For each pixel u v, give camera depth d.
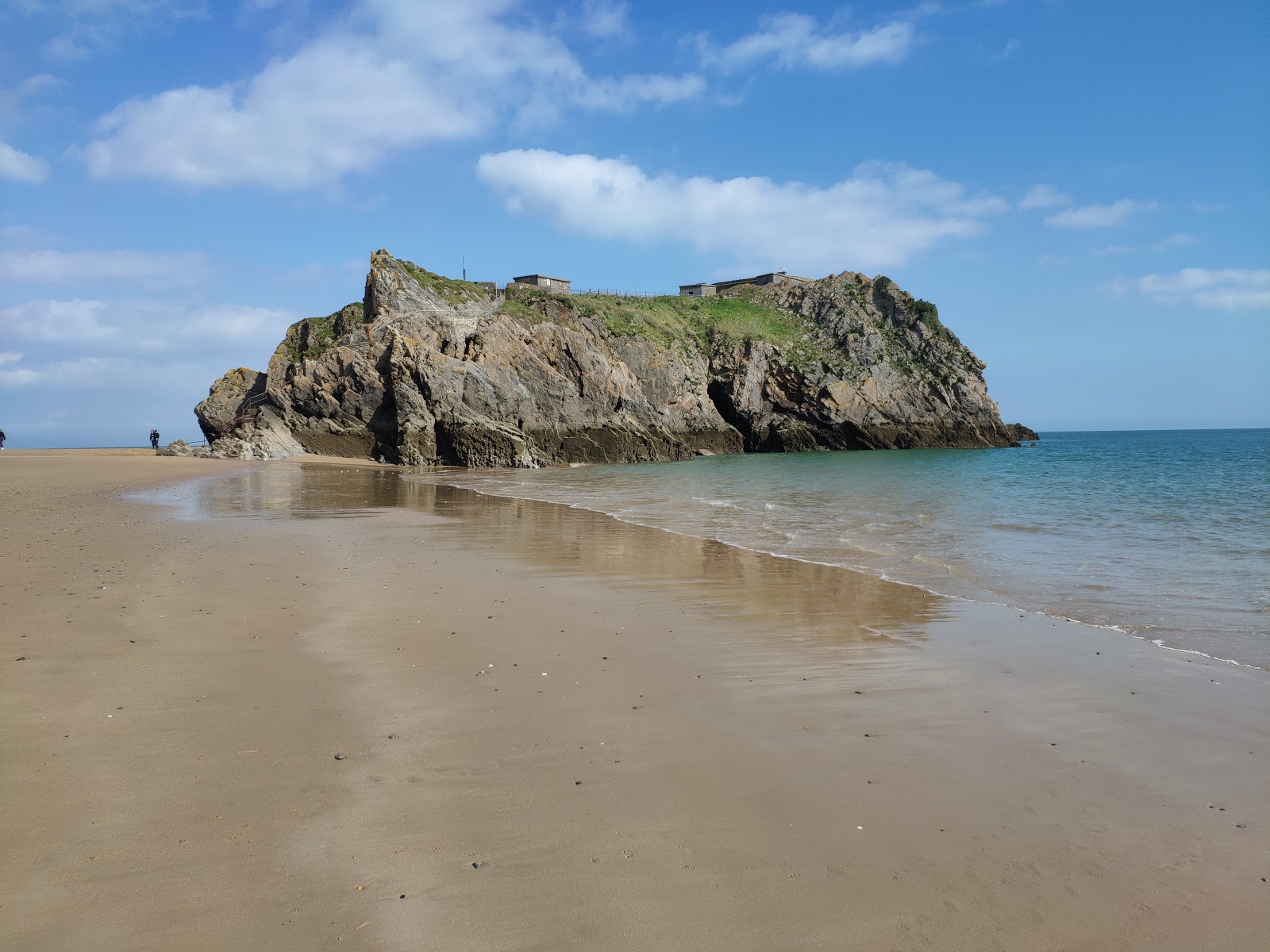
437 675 7.69
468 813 4.94
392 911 3.93
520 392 62.12
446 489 33.81
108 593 10.72
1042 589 12.47
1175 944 3.84
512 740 6.12
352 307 64.31
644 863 4.42
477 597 11.36
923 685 7.74
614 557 15.37
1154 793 5.45
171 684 7.17
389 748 5.91
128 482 32.19
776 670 8.17
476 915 3.92
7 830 4.57
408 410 56.59
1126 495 29.50
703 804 5.16
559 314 71.06
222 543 15.66
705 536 18.50
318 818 4.82
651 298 93.38
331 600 10.80
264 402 61.25
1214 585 12.78
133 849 4.41
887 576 13.52
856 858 4.55
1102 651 8.99
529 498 29.50
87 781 5.22
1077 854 4.66
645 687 7.51
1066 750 6.18
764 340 83.50
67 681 7.16
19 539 15.28
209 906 3.92
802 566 14.41
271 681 7.36
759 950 3.71
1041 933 3.91
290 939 3.69
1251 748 6.23
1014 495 29.80
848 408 81.75
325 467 49.06
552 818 4.91
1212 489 32.09
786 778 5.57
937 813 5.11
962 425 86.81
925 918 4.00
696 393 77.88
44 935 3.66
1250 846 4.78
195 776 5.34
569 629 9.64
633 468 55.22
